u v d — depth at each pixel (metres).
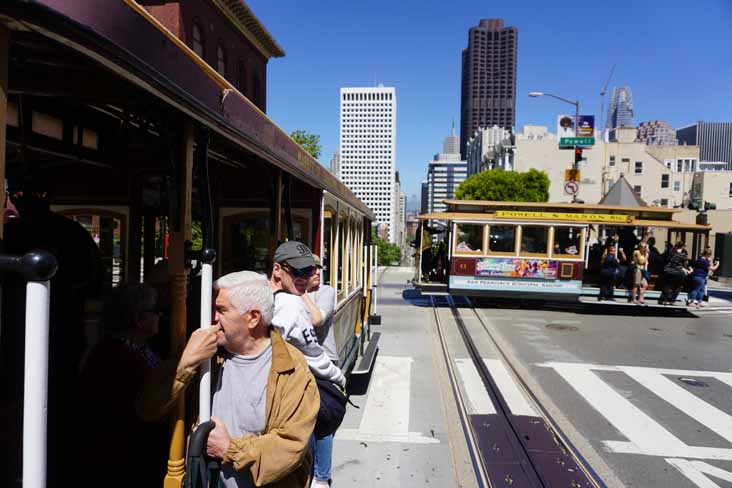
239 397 2.12
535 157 61.81
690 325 13.66
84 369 2.28
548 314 14.84
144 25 1.61
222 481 2.12
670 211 15.45
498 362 9.12
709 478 4.94
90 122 3.36
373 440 5.56
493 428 5.99
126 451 2.21
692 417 6.62
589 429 6.11
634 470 5.07
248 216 6.66
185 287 2.36
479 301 16.56
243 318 2.12
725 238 24.66
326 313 3.94
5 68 1.30
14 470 1.80
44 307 1.29
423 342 10.61
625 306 16.69
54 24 1.26
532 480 4.72
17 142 2.78
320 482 3.80
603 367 9.01
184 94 1.89
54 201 5.91
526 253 15.23
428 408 6.62
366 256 9.98
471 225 15.34
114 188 5.90
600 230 17.33
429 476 4.76
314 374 2.99
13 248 2.26
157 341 2.94
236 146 3.06
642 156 61.62
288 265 3.11
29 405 1.29
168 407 2.09
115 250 5.98
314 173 4.68
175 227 2.30
